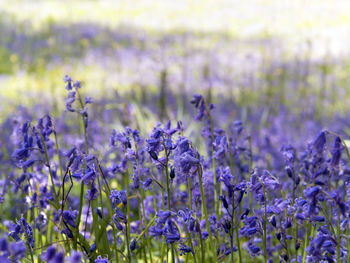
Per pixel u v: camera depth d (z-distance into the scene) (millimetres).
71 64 17844
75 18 29922
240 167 4770
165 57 17938
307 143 3734
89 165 3260
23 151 3416
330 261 3041
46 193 3912
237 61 18906
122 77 15445
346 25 28031
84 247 3125
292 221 3318
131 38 23719
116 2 38156
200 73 15805
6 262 2299
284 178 5336
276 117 10883
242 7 36250
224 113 11266
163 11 34812
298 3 36469
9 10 31609
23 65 17922
